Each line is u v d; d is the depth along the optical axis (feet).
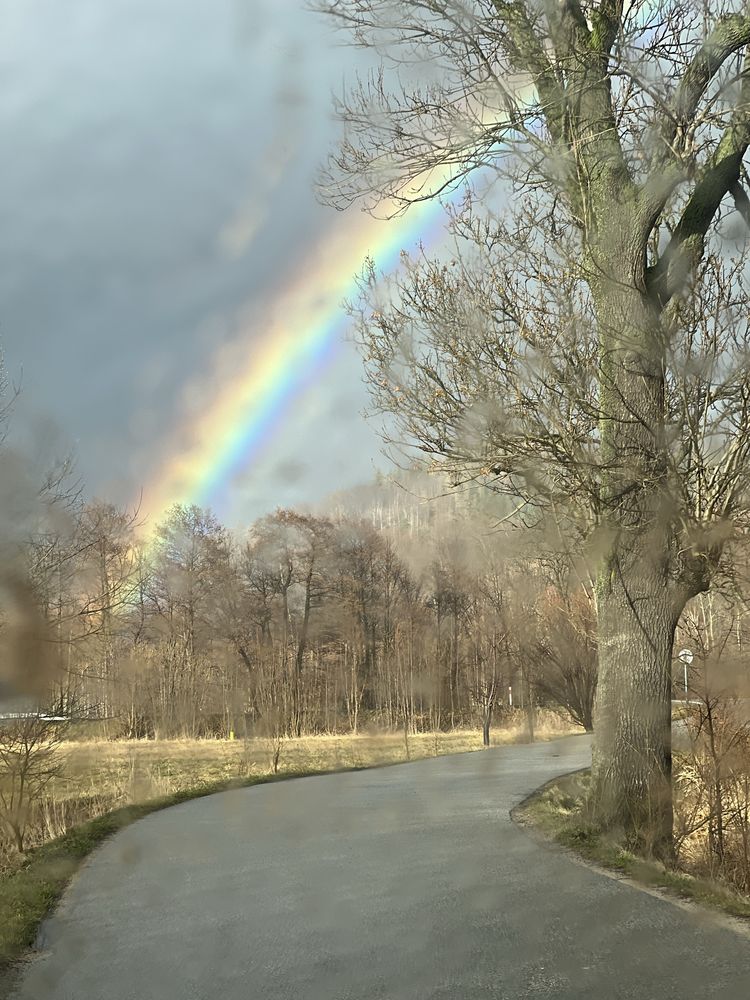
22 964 17.80
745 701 32.76
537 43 31.60
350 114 34.35
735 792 31.99
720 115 29.43
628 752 30.09
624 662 30.50
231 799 47.93
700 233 31.42
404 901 21.81
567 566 39.68
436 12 31.65
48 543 47.96
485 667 115.96
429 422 33.37
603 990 14.97
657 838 29.27
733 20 29.50
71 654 44.93
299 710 136.46
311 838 32.65
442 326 32.53
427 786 50.44
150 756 80.33
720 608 35.70
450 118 33.12
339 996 15.11
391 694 147.74
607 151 30.86
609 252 30.63
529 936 18.40
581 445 31.60
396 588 154.71
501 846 29.32
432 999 14.76
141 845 32.86
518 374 31.30
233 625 151.53
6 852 35.91
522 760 68.69
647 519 30.09
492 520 39.88
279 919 20.58
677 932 18.52
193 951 18.25
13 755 39.06
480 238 33.12
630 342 30.25
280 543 164.14
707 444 31.96
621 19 31.17
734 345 30.78
